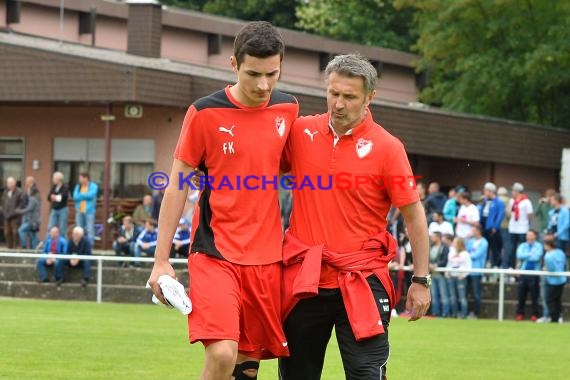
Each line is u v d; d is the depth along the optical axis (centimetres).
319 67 9644
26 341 3158
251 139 1591
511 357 3117
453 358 3056
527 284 4869
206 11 11594
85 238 5266
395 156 1602
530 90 9256
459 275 4881
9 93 6034
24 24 8081
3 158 6569
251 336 1608
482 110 9362
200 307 1545
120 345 3116
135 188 6312
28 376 2441
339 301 1593
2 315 4088
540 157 7869
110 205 6222
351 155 1603
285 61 9325
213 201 1590
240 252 1577
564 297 5128
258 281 1583
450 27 9119
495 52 8994
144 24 7088
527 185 8156
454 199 5397
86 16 8444
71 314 4241
